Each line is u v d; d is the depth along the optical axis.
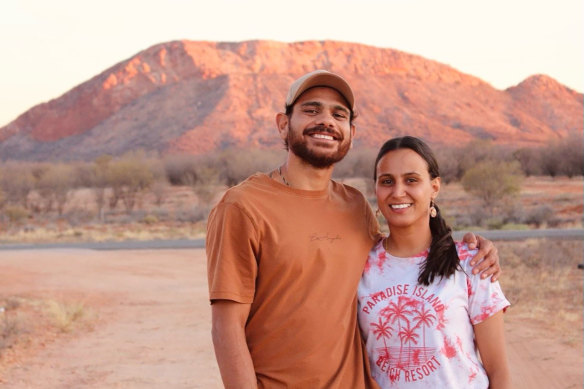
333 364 2.67
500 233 25.09
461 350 2.74
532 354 7.95
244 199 2.68
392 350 2.78
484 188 39.84
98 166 66.81
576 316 10.22
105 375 7.46
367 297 2.84
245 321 2.67
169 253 21.62
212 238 2.71
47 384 7.13
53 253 21.88
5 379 7.30
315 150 2.82
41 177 60.28
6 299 12.70
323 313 2.67
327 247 2.73
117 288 14.41
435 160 2.91
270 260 2.65
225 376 2.58
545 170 74.06
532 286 13.39
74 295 13.42
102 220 39.78
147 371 7.62
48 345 8.95
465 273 2.78
